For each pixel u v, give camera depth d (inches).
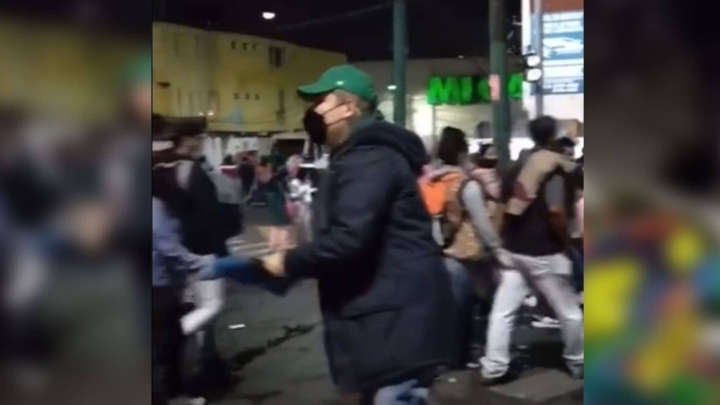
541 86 649.0
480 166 271.1
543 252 233.0
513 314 243.6
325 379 254.5
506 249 238.2
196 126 194.7
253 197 642.2
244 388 243.8
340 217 128.9
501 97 502.0
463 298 248.5
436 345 132.8
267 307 366.6
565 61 647.1
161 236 193.5
